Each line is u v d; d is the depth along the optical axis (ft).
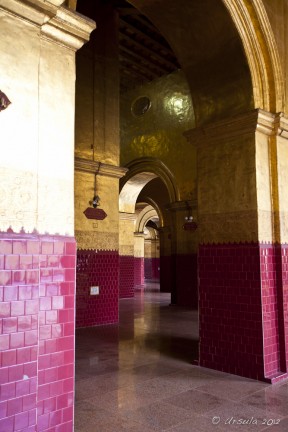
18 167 9.82
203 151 19.54
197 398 14.43
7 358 9.15
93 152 30.78
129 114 51.52
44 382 9.96
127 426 12.10
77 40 11.37
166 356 20.35
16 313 9.37
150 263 100.99
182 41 19.33
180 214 44.57
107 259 30.76
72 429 10.39
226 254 18.15
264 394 14.85
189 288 42.57
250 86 17.85
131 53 44.42
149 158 48.21
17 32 10.02
